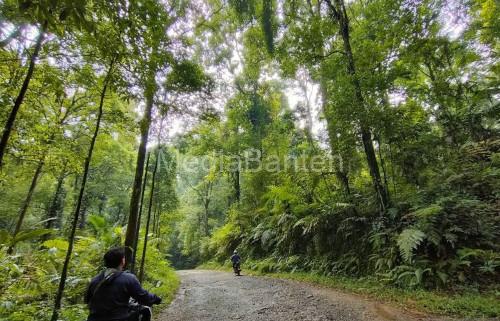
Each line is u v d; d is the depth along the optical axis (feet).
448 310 17.10
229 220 72.23
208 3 43.86
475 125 35.32
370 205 32.22
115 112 20.79
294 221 40.98
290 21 42.39
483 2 31.65
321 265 34.24
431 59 32.83
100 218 33.04
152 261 38.86
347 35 32.09
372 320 16.72
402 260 24.49
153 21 12.07
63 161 26.35
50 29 9.26
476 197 25.53
